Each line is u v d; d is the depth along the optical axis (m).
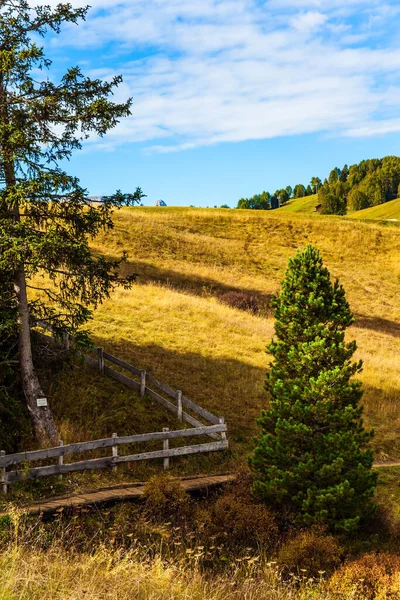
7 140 13.98
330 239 59.09
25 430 16.38
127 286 17.03
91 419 18.36
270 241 57.00
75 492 14.62
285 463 15.05
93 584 7.98
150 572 8.91
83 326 25.31
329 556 12.41
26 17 14.45
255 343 28.88
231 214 64.88
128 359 23.34
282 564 12.12
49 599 7.25
